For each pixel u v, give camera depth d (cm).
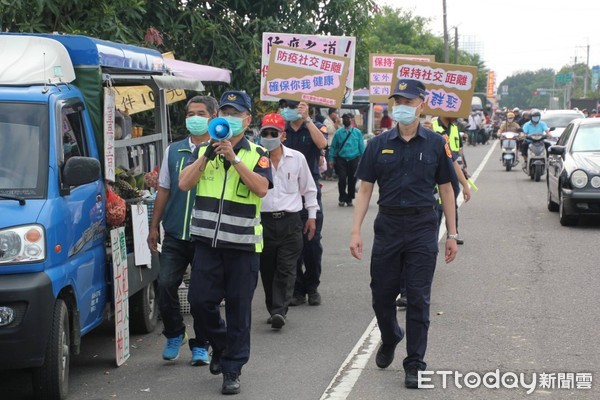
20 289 566
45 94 643
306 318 880
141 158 905
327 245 1352
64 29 1216
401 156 631
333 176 2580
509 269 1100
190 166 612
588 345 739
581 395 610
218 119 594
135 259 761
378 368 689
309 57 980
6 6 1187
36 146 621
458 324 823
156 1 1456
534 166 2452
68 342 627
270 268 845
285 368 699
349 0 1698
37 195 602
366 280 1073
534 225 1513
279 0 1611
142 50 859
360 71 1852
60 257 602
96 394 638
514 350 729
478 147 4988
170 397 629
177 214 696
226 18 1585
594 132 1579
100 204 698
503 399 605
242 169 602
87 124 697
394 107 626
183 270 712
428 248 628
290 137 926
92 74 709
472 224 1534
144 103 950
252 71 1538
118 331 700
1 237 573
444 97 946
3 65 672
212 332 651
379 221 641
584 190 1444
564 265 1120
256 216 626
